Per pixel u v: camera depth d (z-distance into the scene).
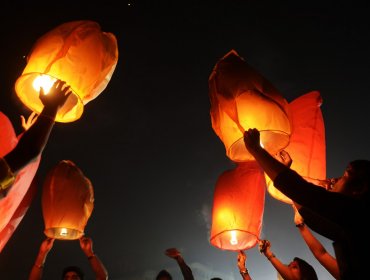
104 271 3.04
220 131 2.19
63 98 1.62
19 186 1.79
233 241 2.91
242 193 2.89
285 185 1.39
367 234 1.30
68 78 2.01
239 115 2.08
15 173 1.41
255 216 2.87
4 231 2.07
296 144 2.52
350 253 1.34
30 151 1.46
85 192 2.80
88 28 2.13
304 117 2.57
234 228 2.82
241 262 3.07
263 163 1.47
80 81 2.04
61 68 2.01
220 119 2.17
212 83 2.25
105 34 2.24
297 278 2.70
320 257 2.29
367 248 1.28
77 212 2.71
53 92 1.62
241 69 2.20
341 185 1.53
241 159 2.21
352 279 1.32
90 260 3.05
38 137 1.49
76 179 2.79
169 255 3.57
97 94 2.21
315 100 2.61
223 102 2.14
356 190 1.47
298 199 1.37
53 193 2.71
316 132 2.54
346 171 1.53
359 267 1.28
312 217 1.58
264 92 2.14
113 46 2.24
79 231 2.75
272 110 2.10
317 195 1.35
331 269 2.23
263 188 2.96
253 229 2.84
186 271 3.50
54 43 2.04
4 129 1.74
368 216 1.31
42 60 2.01
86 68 2.06
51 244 2.89
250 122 2.07
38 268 2.83
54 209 2.69
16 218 2.13
